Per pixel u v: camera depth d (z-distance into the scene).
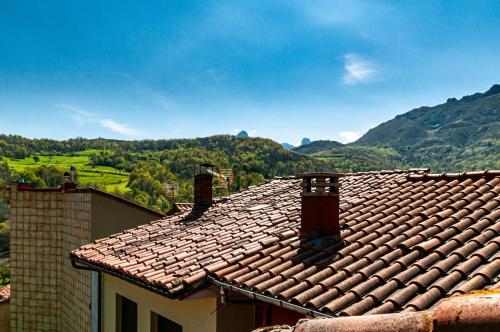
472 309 1.97
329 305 5.20
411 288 5.04
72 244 17.66
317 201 7.72
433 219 6.99
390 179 10.18
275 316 7.13
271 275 6.63
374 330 2.21
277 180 14.48
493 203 7.06
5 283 29.08
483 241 5.79
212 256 8.12
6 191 19.12
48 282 18.77
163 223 12.74
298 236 7.87
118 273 9.22
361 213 8.30
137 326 10.11
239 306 7.63
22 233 18.95
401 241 6.53
